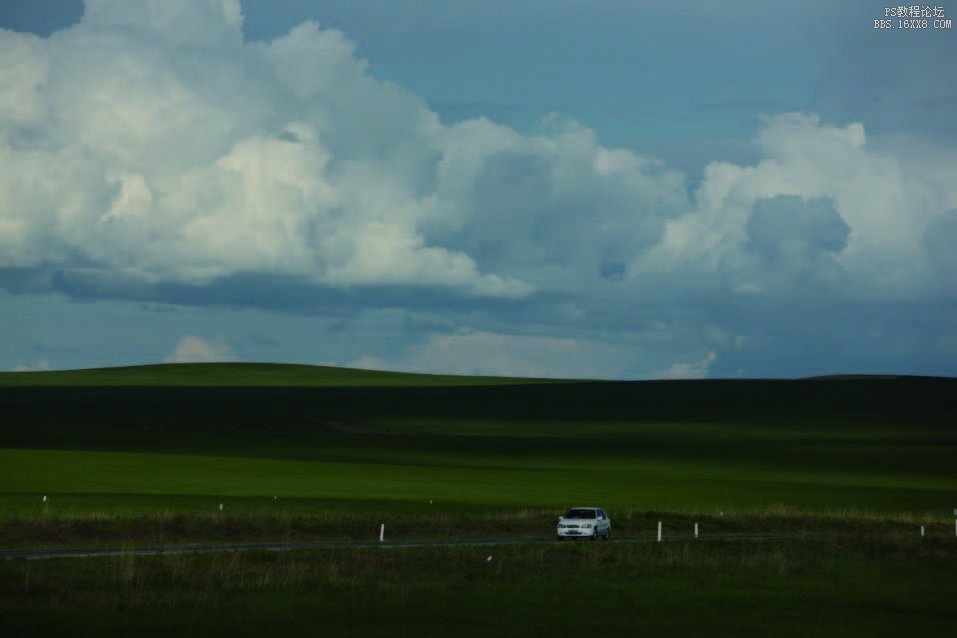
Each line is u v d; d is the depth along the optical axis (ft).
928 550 284.82
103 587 183.83
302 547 252.62
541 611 172.96
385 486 492.54
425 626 157.38
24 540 257.75
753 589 206.28
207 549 242.37
